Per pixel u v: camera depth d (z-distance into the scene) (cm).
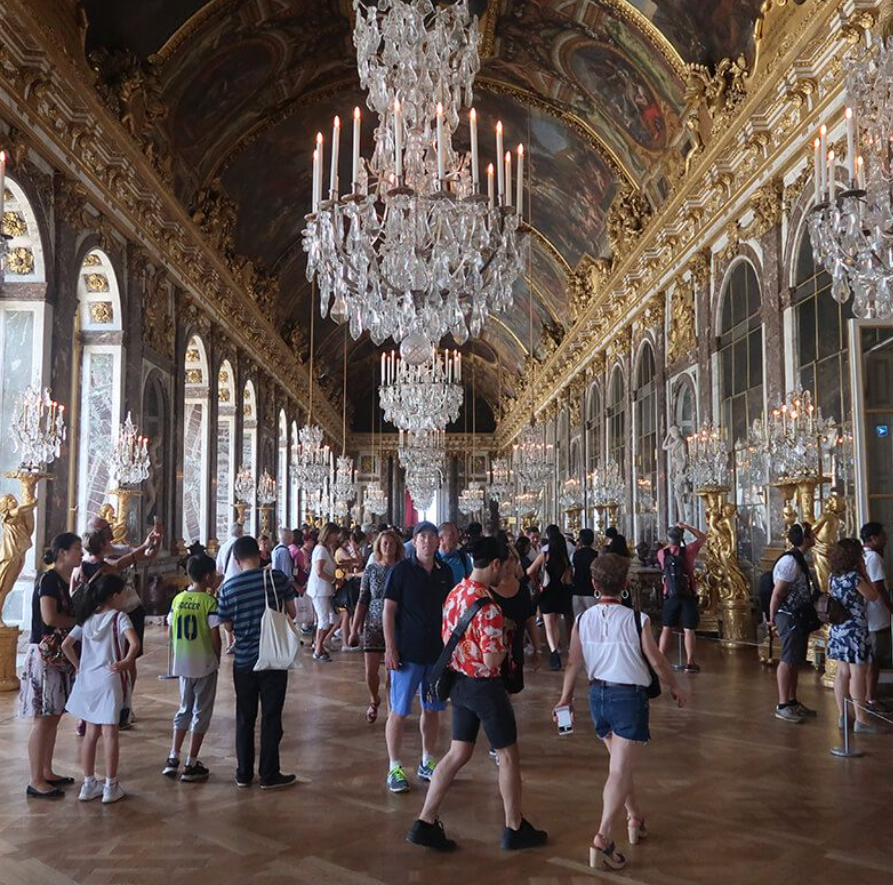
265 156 2214
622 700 434
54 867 425
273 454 2950
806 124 1105
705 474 1278
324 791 548
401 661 554
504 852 445
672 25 1481
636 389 2072
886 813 501
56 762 615
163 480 1703
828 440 1052
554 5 1652
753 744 661
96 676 524
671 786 556
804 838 462
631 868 423
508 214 755
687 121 1546
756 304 1322
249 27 1627
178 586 1614
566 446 3106
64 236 1196
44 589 544
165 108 1516
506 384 4869
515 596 613
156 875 415
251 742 560
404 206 720
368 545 1568
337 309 825
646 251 1823
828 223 654
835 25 969
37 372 1127
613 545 1077
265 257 2738
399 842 458
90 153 1275
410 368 1543
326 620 1118
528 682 942
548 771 593
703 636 1310
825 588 891
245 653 558
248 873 418
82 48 1195
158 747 659
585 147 2123
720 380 1474
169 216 1639
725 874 416
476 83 2038
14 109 1039
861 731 691
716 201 1463
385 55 784
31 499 907
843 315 1029
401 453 2452
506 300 798
